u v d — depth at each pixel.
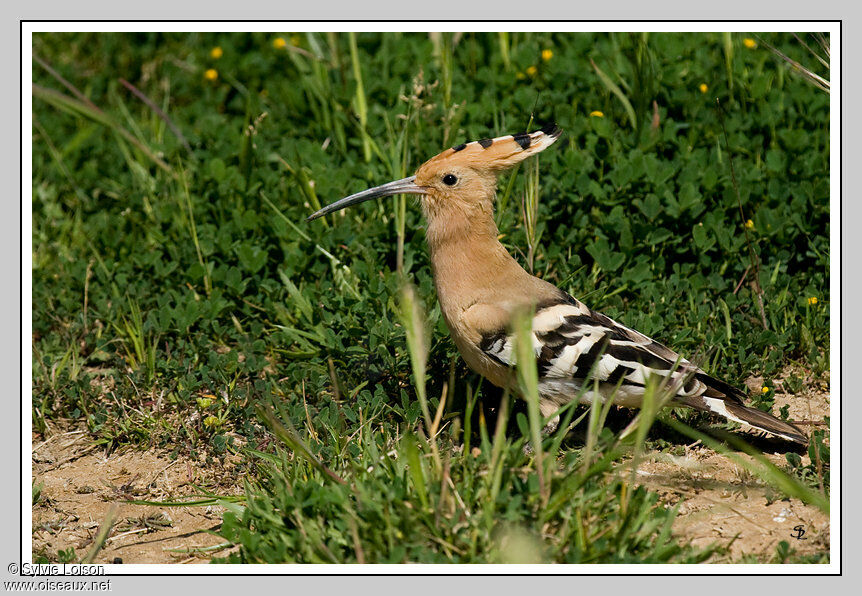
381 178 11.82
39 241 12.28
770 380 9.54
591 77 13.35
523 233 10.91
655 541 7.13
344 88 13.37
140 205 12.42
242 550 7.41
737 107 12.70
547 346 8.41
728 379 9.46
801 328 9.84
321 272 10.95
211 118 13.67
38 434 9.48
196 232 11.49
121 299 10.96
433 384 9.43
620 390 8.42
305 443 8.55
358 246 10.94
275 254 11.30
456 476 7.42
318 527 7.23
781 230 10.70
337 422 8.90
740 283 10.48
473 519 6.92
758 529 7.54
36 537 8.08
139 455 9.10
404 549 6.77
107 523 7.76
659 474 8.27
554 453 7.38
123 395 9.69
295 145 12.66
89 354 10.70
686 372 8.33
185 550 7.81
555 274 10.82
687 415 8.96
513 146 8.83
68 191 13.31
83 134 13.63
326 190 11.59
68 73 15.31
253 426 9.07
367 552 6.90
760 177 11.42
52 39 15.99
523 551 6.72
